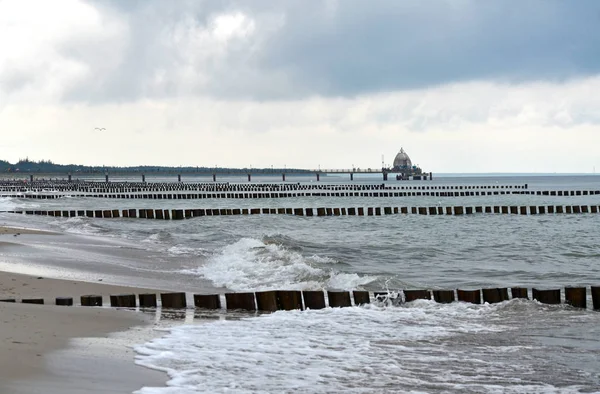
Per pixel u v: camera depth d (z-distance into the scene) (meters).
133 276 19.92
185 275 20.42
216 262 22.94
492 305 15.23
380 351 10.95
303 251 28.38
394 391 8.71
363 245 32.03
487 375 9.59
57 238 30.61
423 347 11.31
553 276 22.27
